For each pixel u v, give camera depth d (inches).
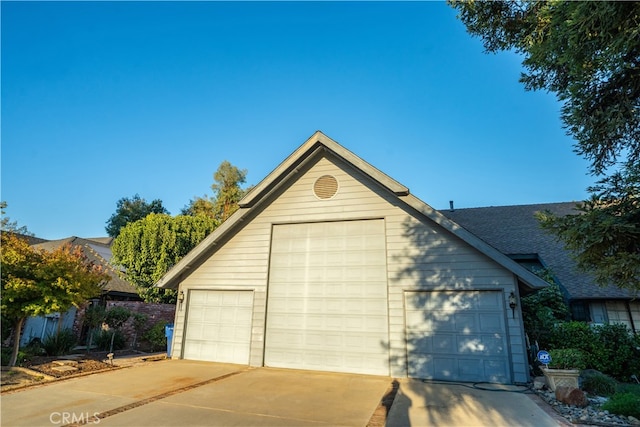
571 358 281.1
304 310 393.4
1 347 375.6
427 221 372.2
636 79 214.1
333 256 398.9
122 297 687.7
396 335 353.7
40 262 349.1
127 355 472.4
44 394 255.1
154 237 653.9
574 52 210.5
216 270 438.6
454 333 339.6
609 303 447.2
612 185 231.1
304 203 422.6
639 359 356.8
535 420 211.9
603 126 222.5
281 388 288.7
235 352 409.1
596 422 207.8
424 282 358.0
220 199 1282.0
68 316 555.8
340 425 200.4
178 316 441.4
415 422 207.8
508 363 318.7
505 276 337.1
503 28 335.0
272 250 423.2
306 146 412.8
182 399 248.5
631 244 220.8
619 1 182.2
